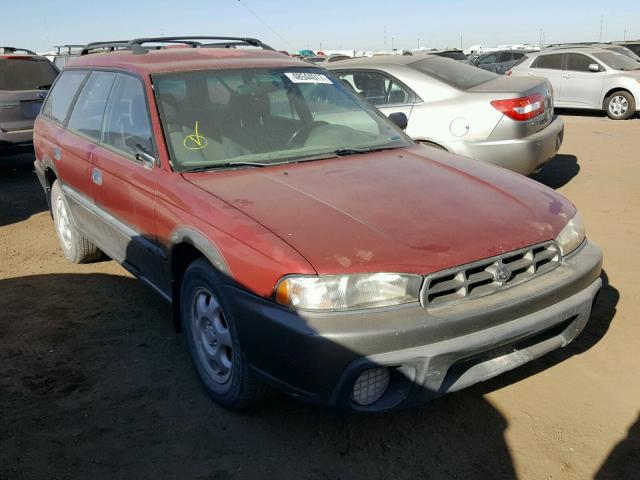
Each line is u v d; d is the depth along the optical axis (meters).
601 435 2.89
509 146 6.30
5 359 3.70
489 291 2.73
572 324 3.02
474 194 3.20
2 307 4.45
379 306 2.55
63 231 5.34
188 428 3.01
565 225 3.10
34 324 4.16
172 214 3.25
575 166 8.73
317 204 2.99
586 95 14.40
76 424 3.06
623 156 9.33
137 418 3.10
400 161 3.71
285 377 2.62
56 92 5.42
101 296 4.61
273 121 3.89
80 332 4.03
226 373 3.07
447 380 2.70
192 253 3.21
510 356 2.88
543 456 2.76
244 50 4.57
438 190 3.22
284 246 2.63
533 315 2.79
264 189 3.18
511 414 3.05
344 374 2.49
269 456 2.80
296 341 2.51
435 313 2.58
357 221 2.82
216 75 4.00
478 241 2.75
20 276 5.08
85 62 5.00
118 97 4.14
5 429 3.02
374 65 6.98
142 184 3.57
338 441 2.89
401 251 2.62
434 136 6.49
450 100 6.48
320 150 3.81
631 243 5.40
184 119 3.68
